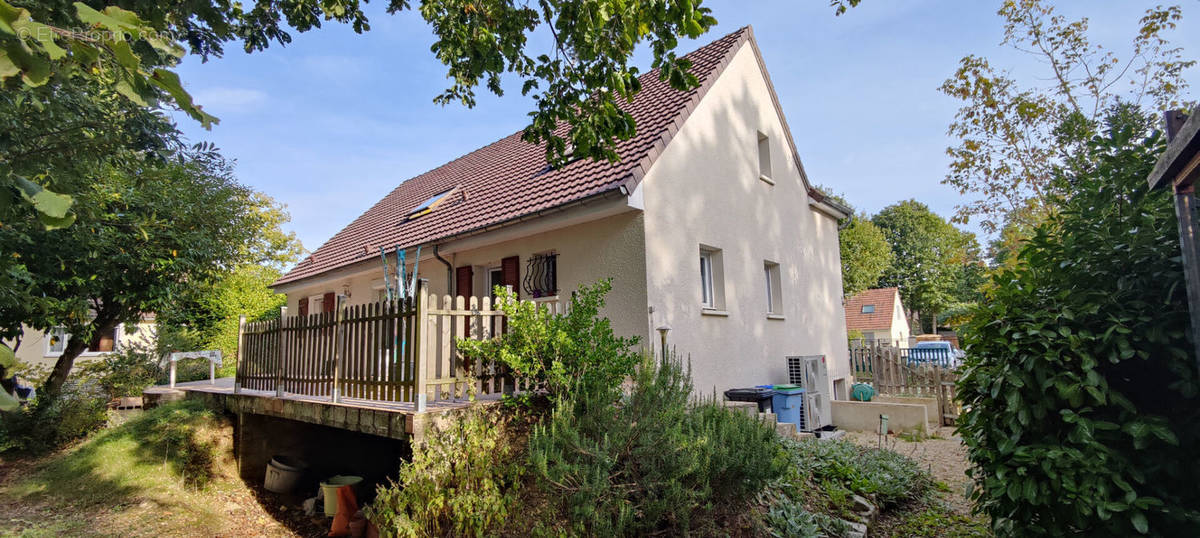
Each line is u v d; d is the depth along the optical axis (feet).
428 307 18.03
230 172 38.91
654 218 27.66
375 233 48.85
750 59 38.24
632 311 26.86
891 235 161.07
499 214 32.68
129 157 16.11
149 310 34.09
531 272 32.09
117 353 45.47
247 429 27.78
